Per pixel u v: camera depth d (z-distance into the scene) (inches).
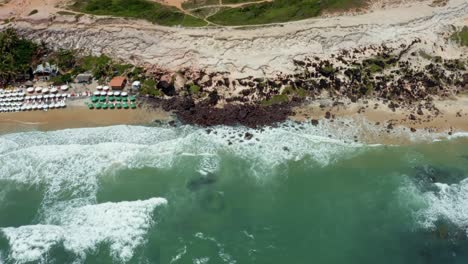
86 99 2426.2
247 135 2172.7
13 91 2475.4
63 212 1870.1
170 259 1699.1
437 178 1979.6
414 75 2422.5
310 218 1841.8
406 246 1745.8
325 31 2518.5
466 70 2447.1
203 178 1995.6
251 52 2484.0
